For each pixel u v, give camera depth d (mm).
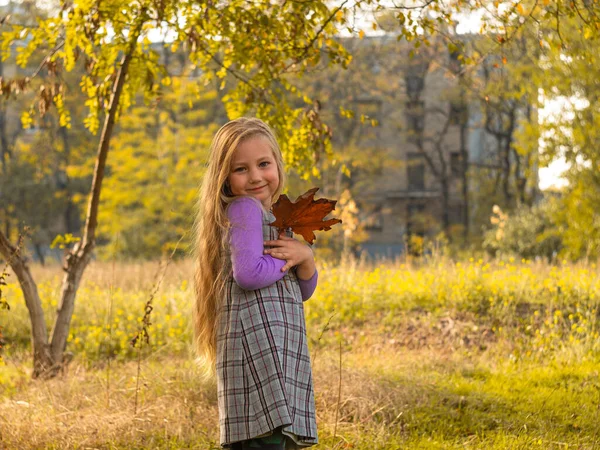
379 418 4895
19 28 6102
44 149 25328
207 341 3014
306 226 2910
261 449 2750
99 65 6383
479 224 31656
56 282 11828
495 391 5672
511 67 11062
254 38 5895
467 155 35750
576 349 7031
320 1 5469
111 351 8398
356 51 23375
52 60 6238
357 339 8383
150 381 5410
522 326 8219
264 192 2945
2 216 31953
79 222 38625
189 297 9469
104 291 10781
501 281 9641
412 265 12039
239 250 2777
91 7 5590
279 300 2822
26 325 9391
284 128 6211
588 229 15234
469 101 29141
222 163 2939
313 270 2953
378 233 38531
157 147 23875
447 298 9172
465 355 7426
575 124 14352
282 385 2719
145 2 5660
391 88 29531
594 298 8797
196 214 3164
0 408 5031
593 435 4570
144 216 23766
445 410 5121
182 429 4582
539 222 21125
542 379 6145
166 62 21125
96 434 4438
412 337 8266
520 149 15547
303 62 5980
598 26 5047
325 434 4492
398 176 38438
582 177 15141
